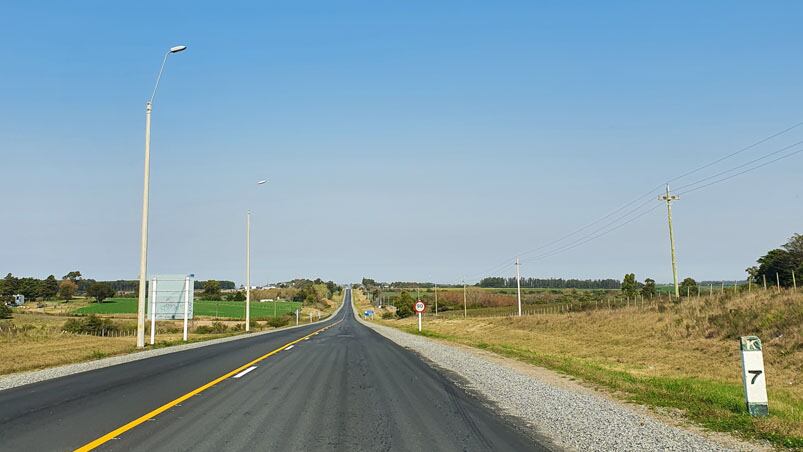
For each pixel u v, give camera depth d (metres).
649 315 48.00
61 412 10.63
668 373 27.88
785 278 54.81
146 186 29.78
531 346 44.47
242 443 8.34
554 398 13.41
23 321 75.94
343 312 190.50
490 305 141.25
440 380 16.45
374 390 14.07
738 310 38.56
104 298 140.25
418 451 8.13
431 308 144.38
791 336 30.52
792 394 21.17
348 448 8.20
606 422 10.51
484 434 9.36
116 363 20.75
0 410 10.84
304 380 15.71
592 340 45.44
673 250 54.34
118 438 8.55
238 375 16.67
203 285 194.88
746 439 9.17
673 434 9.50
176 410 10.93
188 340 39.12
